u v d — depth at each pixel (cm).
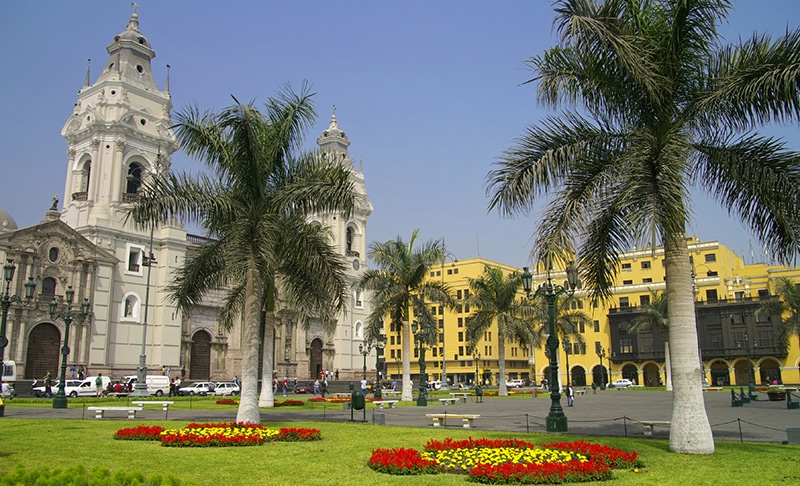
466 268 10831
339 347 8494
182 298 2283
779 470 1170
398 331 4231
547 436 1778
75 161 6544
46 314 5506
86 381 4975
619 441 1616
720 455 1355
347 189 2091
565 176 1486
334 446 1530
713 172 1505
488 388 8169
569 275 2200
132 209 1989
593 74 1456
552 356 2072
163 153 6738
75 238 5806
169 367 6272
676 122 1470
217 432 1603
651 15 1478
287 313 7675
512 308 5291
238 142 2033
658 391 6450
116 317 6066
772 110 1355
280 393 6197
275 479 1077
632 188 1298
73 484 923
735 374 8019
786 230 1409
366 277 4066
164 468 1169
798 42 1292
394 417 2642
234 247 1986
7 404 3303
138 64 6869
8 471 1095
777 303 6512
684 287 1448
